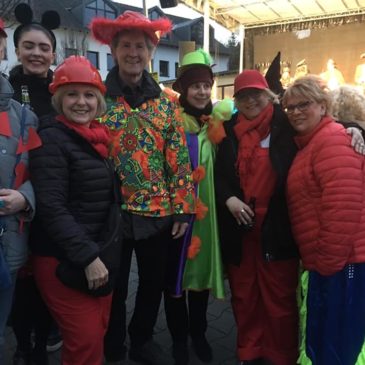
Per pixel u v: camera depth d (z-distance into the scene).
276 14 11.46
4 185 1.85
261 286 2.46
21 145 1.89
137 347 2.65
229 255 2.50
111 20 2.28
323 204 2.00
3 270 1.78
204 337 2.82
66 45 23.00
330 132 2.04
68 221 1.86
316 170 2.04
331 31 11.26
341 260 1.98
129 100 2.33
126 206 2.29
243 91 2.37
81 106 1.93
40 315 2.45
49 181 1.87
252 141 2.40
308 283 2.16
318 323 2.10
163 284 2.58
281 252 2.32
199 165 2.55
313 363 2.11
